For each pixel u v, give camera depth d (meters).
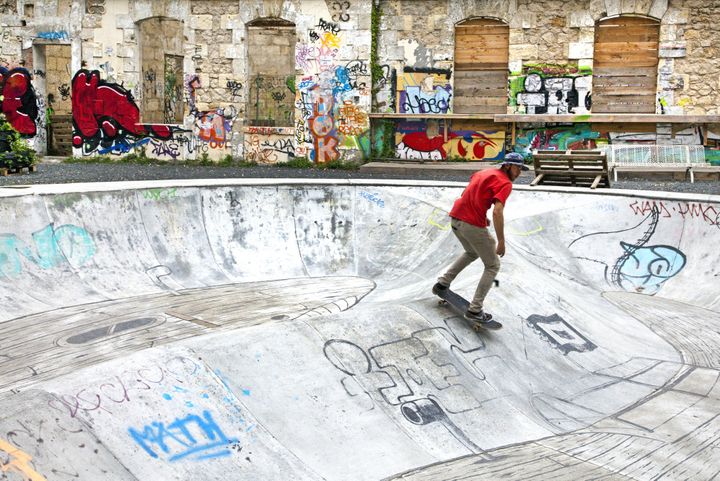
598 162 12.41
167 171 16.36
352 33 17.92
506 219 11.23
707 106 16.50
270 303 8.80
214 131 18.95
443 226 10.90
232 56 18.59
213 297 9.05
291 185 11.48
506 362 6.79
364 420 5.48
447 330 6.82
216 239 10.69
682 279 10.12
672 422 6.08
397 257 10.66
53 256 8.98
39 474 4.02
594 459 5.38
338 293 9.34
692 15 16.34
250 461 4.80
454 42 17.75
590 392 6.75
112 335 7.38
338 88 18.17
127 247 9.76
